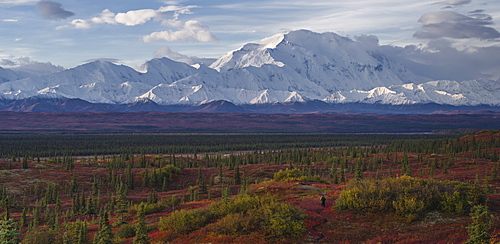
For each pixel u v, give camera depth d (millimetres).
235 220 41094
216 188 100688
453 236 35375
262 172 125500
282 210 41312
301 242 37281
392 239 36219
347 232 39188
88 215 71375
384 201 43062
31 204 87750
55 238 48156
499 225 36469
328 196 55688
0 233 35344
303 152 187500
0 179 109688
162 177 119062
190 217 44500
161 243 40312
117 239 44812
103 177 123438
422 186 45469
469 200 41938
